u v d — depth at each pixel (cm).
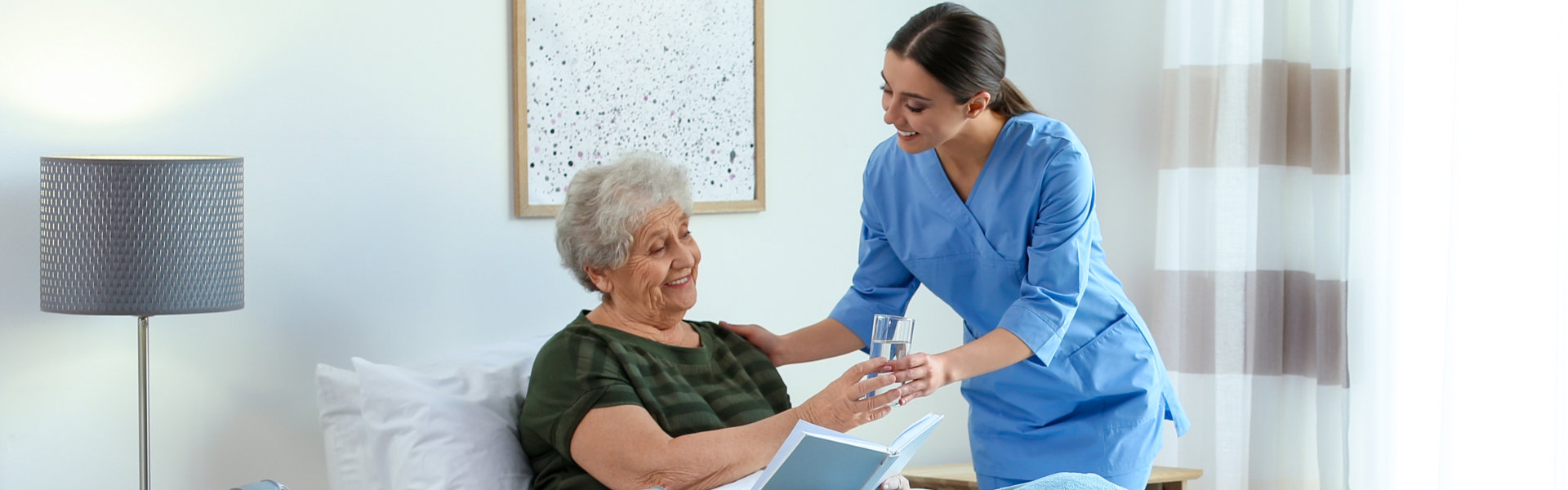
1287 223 299
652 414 179
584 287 196
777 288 268
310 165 200
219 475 195
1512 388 255
